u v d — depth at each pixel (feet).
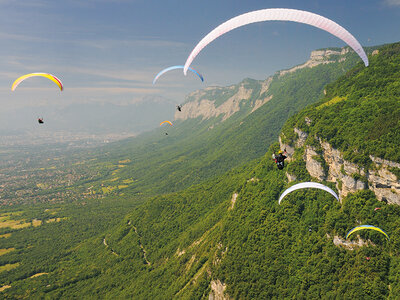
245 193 417.28
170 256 524.52
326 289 237.25
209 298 331.98
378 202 247.91
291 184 363.35
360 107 330.54
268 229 326.65
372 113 305.94
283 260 288.10
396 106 288.30
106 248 640.99
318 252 270.67
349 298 215.72
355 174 271.28
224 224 393.50
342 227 260.42
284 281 270.67
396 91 327.88
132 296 443.32
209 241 426.51
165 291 416.26
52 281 540.52
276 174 401.70
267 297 268.62
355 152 278.87
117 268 550.77
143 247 599.98
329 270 246.06
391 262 214.48
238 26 79.77
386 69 391.45
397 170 231.91
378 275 213.46
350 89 414.62
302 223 311.06
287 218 326.44
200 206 639.35
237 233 357.00
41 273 592.60
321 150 337.11
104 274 548.31
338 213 275.39
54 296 488.02
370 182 259.80
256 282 284.82
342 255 249.14
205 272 358.23
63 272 576.20
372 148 259.60
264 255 301.43
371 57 470.80
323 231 279.69
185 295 358.64
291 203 340.59
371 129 281.74
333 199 302.86
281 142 428.15
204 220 546.67
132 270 533.14
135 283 479.41
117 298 453.17
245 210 383.65
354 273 227.20
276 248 299.58
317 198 322.34
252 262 305.32
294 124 410.93
